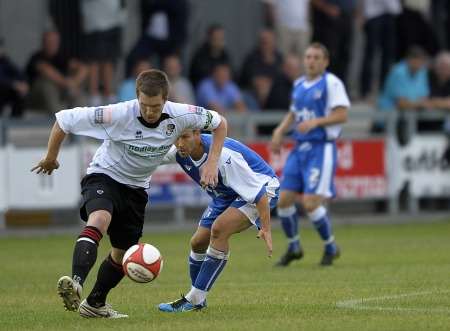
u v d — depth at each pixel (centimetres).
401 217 6475
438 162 6569
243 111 6462
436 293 3200
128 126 2645
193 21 7506
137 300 3172
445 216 6619
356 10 7631
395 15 7331
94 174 2708
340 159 6275
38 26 6981
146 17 6612
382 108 6744
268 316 2714
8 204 5800
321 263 4250
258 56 6756
